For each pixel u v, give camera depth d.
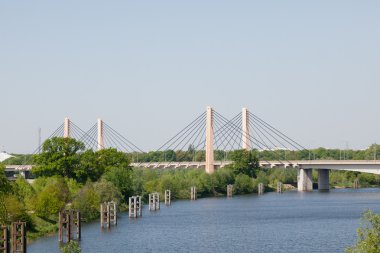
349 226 166.38
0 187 133.50
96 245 134.38
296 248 129.50
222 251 127.00
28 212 159.25
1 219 127.06
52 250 125.38
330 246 131.25
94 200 182.88
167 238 145.50
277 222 180.12
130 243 137.12
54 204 158.62
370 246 65.88
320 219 186.50
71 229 140.00
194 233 154.62
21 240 118.19
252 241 140.38
